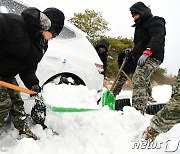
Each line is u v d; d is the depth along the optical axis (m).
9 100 3.22
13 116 3.45
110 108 4.61
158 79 19.92
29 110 4.04
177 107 3.18
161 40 4.72
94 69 4.85
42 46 3.33
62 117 3.89
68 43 4.71
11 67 3.21
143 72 4.72
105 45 6.58
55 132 3.73
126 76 5.81
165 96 8.84
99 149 3.28
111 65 15.35
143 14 4.87
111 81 13.23
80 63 4.67
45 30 3.18
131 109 4.01
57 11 3.23
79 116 3.89
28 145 3.06
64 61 4.44
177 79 3.24
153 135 3.46
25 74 3.37
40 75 4.21
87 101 4.03
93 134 3.58
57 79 4.43
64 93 4.05
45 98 3.85
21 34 3.08
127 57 5.79
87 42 5.01
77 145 3.40
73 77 4.62
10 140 3.48
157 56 4.74
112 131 3.64
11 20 3.04
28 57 3.20
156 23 4.80
